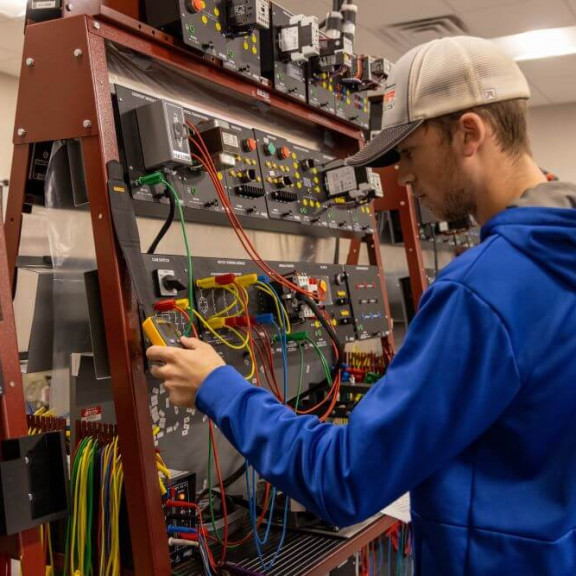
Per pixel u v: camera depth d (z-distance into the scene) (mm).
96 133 1252
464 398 833
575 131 6598
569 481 858
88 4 1382
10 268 1415
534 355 835
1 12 4289
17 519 1048
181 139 1375
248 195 1694
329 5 4148
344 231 2137
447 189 983
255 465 953
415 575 973
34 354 1505
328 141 2361
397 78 995
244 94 1719
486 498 887
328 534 1588
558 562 849
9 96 5578
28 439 1076
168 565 1231
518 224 879
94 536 1339
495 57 945
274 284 1689
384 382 894
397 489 858
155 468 1237
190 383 1040
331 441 905
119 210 1245
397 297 3113
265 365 1612
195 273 1478
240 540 1552
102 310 1278
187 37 1447
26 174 1384
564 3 4223
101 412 1528
